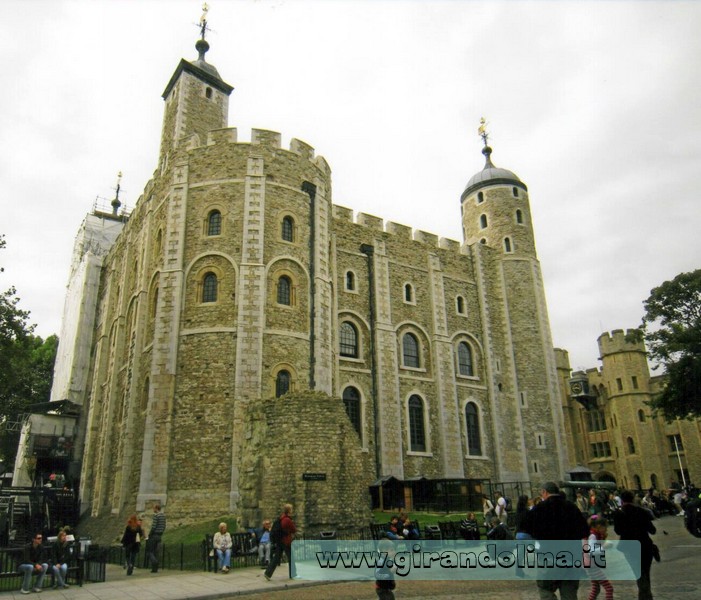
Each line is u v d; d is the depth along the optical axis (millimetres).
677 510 30000
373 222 33438
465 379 33906
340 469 18672
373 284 31703
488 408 34375
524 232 39344
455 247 37031
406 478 29422
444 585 11781
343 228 31875
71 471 34312
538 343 36719
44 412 38875
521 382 35719
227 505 20172
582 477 34875
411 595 10664
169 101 31328
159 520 15438
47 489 28281
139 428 23109
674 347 30422
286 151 26094
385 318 31391
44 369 52562
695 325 31375
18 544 21469
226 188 24766
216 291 23406
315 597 10773
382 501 25438
